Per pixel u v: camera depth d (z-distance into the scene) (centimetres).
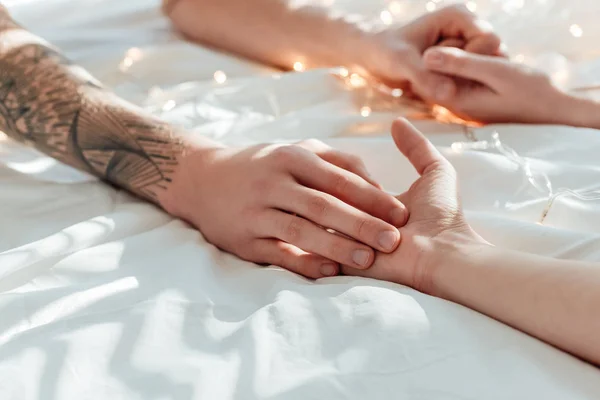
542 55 119
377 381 49
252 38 129
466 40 107
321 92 112
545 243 66
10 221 82
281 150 76
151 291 63
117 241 74
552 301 53
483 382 48
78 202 86
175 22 139
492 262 58
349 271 69
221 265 73
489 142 92
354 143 92
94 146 90
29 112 94
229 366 52
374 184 76
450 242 63
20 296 62
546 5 139
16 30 106
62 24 144
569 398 46
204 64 126
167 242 75
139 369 52
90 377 51
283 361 52
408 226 68
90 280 68
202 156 82
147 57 125
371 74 116
